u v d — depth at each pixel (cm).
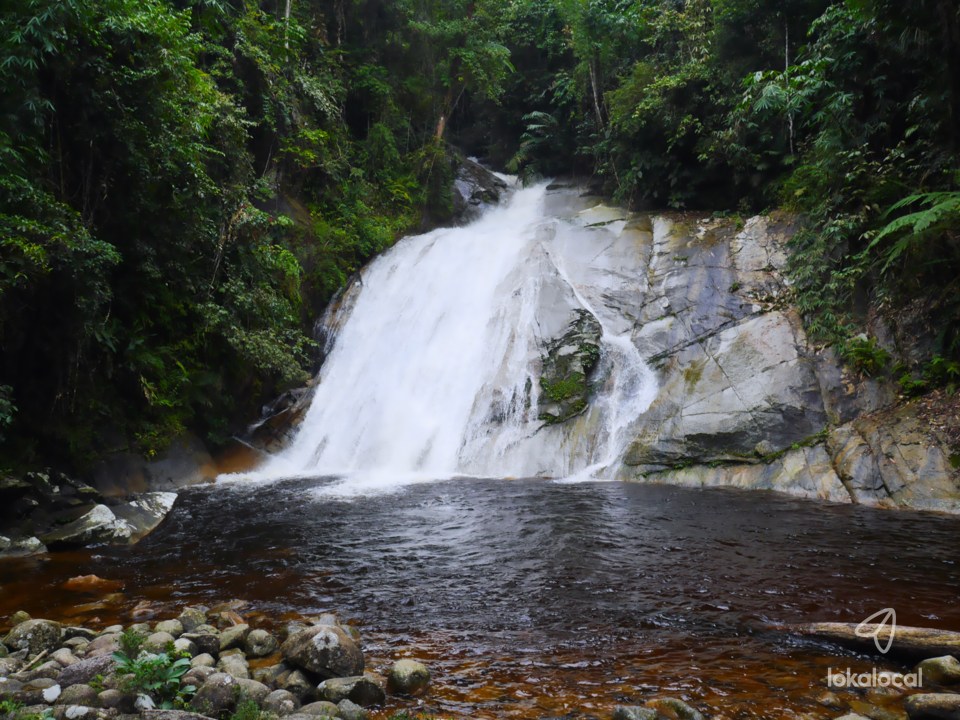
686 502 841
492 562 605
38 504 743
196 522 782
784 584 528
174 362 1031
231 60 1384
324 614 478
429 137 2167
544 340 1238
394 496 908
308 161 1551
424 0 2116
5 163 703
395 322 1468
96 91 828
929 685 355
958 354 909
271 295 1190
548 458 1091
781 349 1056
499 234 1661
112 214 909
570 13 1945
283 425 1281
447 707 339
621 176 1759
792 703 337
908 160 1032
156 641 390
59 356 821
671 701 328
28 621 423
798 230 1209
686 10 1661
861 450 877
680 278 1266
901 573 549
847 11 1105
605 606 489
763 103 1157
